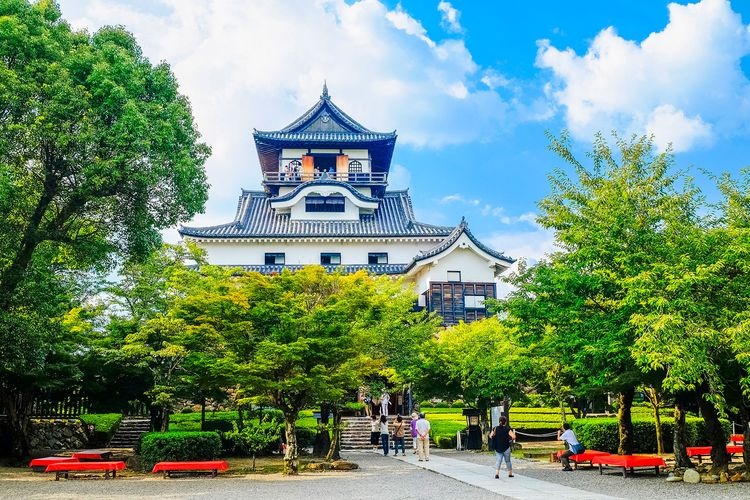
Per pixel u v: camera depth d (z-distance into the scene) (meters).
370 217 53.91
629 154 18.77
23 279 20.12
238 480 18.39
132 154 19.20
